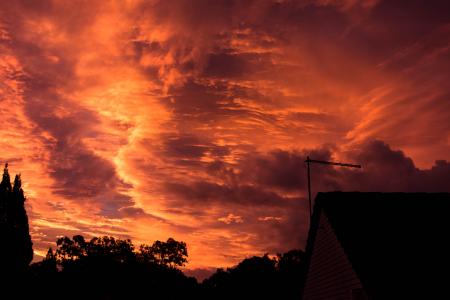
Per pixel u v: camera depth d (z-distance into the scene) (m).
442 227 18.28
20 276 52.69
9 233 52.41
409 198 20.44
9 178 54.59
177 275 75.62
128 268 72.00
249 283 60.34
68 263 69.44
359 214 18.69
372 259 16.08
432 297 14.83
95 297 69.25
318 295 20.00
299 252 57.31
